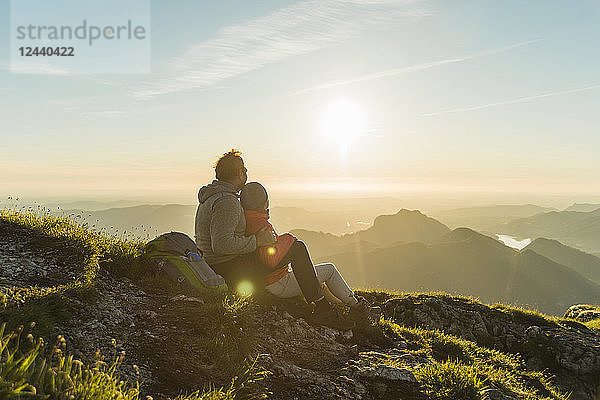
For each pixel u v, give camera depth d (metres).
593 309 24.78
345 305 8.13
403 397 6.29
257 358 5.83
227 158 7.34
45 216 8.71
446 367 7.12
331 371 6.45
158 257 7.71
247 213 7.36
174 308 6.51
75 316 5.45
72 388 3.49
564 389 13.96
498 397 7.11
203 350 5.55
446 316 15.67
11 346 4.05
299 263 7.32
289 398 5.41
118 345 5.17
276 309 7.69
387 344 8.24
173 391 4.66
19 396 3.07
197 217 7.52
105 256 7.85
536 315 17.05
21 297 5.21
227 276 7.47
